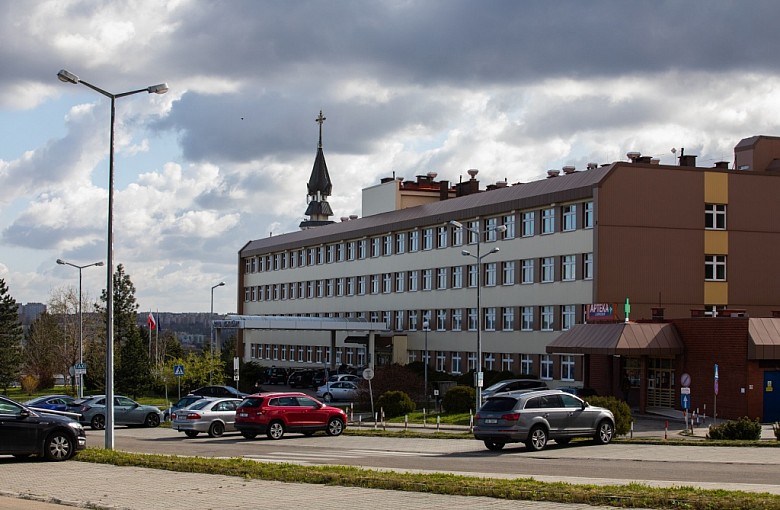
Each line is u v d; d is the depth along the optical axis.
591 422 31.56
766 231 60.88
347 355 89.56
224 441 36.72
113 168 29.19
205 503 16.06
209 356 75.94
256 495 16.95
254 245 111.94
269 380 83.56
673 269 58.12
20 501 16.67
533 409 30.23
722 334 46.09
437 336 74.56
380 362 82.38
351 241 89.69
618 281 56.72
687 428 37.78
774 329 45.16
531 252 63.31
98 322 106.56
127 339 83.94
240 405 38.28
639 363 50.75
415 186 88.88
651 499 15.10
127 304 106.62
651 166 57.94
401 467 23.75
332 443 35.12
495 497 16.11
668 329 48.78
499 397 30.66
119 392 78.19
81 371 64.50
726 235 59.75
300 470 20.19
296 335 100.69
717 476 21.45
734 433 34.34
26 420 23.05
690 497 15.34
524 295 63.88
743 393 44.69
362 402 58.88
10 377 102.81
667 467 23.98
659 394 49.88
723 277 59.69
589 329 51.84
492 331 67.12
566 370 59.31
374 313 85.38
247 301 113.75
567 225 60.12
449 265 73.31
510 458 27.25
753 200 60.62
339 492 17.17
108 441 27.80
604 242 56.50
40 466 22.16
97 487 18.34
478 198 70.50
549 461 26.12
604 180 56.69
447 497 16.27
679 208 58.56
